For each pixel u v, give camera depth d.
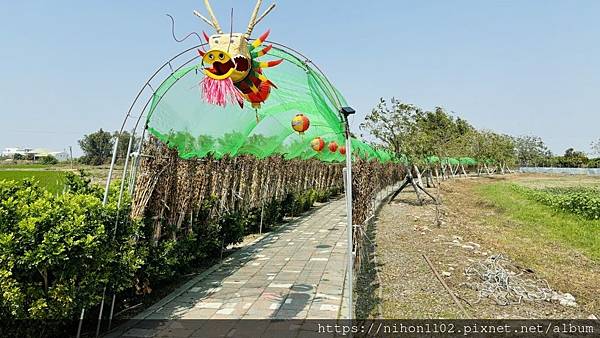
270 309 6.05
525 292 6.92
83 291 4.57
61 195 5.21
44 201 4.54
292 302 6.36
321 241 11.57
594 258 9.88
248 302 6.36
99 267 4.75
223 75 4.66
